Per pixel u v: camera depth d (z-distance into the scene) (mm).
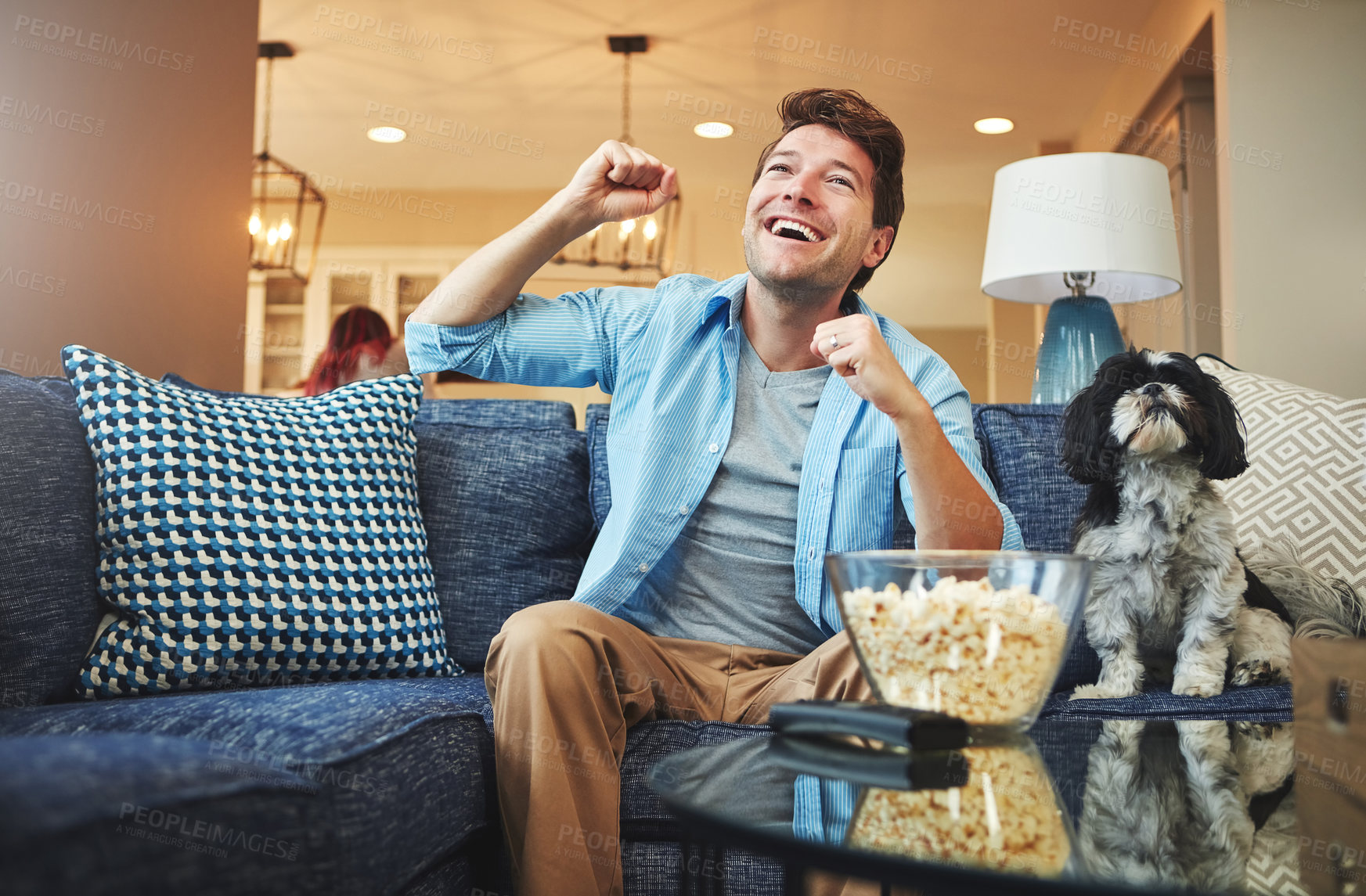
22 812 577
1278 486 1720
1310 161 3365
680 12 4527
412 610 1514
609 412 1919
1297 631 1522
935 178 6324
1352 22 3369
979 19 4488
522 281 1498
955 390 1519
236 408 1495
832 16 4508
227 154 3201
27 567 1221
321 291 6762
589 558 1503
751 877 1101
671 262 5684
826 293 1461
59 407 1399
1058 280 2730
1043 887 530
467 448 1812
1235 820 674
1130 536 1548
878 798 698
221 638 1312
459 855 1084
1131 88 4625
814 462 1429
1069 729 1022
